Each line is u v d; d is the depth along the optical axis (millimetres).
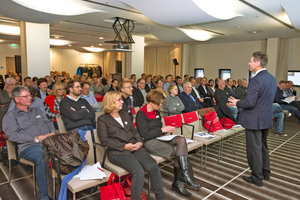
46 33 6441
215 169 3166
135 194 2020
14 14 4633
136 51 9258
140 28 7094
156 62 14172
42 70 6465
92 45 13055
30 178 2768
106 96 2371
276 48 8914
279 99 5395
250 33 7906
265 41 9484
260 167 2666
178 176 2508
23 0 4199
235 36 8664
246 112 2623
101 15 5527
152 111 2732
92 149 2340
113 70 17078
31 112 2570
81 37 9961
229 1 4426
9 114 2393
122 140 2307
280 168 3275
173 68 13344
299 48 8906
